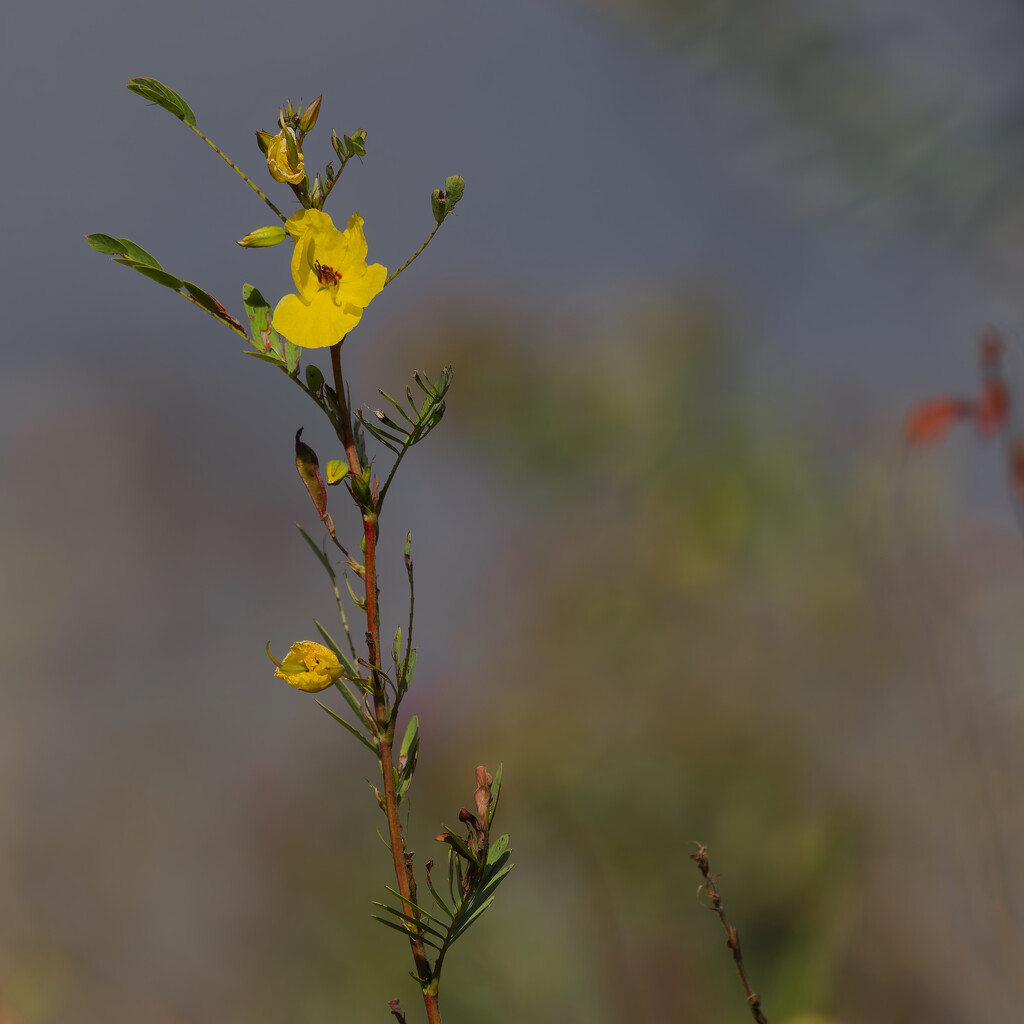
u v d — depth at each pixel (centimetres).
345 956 310
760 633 326
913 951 256
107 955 331
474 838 176
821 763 287
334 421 176
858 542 296
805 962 264
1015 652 253
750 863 276
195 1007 312
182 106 175
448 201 175
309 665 175
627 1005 272
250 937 329
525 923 287
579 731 312
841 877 267
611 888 283
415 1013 293
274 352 176
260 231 175
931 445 275
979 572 273
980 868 237
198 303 176
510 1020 277
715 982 271
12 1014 312
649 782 292
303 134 176
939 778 248
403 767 176
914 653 263
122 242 176
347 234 175
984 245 304
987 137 304
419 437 176
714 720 301
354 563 175
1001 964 230
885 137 315
